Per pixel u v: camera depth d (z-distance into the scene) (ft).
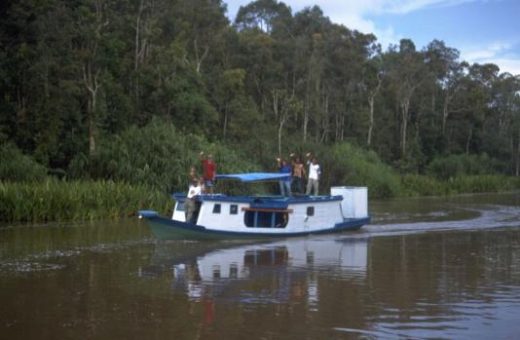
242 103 180.24
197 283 47.16
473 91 285.84
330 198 81.41
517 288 45.42
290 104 193.06
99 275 50.26
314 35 227.20
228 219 73.20
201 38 184.75
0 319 36.83
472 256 61.21
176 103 146.30
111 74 132.77
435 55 286.25
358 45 239.09
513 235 79.56
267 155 162.20
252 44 202.80
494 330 34.60
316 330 34.45
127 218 98.32
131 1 143.74
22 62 112.16
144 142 119.24
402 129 263.08
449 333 34.01
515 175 298.56
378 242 72.33
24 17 112.88
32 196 89.20
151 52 147.64
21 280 48.01
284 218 76.18
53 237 73.51
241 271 52.42
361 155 195.00
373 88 246.88
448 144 278.87
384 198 179.01
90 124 119.03
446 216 108.68
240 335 33.55
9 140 111.04
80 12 118.83
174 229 68.44
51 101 112.06
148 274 50.83
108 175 114.42
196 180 75.25
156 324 35.65
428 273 51.60
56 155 116.57
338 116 233.96
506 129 308.60
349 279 48.88
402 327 35.09
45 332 34.24
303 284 46.83
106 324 35.68
